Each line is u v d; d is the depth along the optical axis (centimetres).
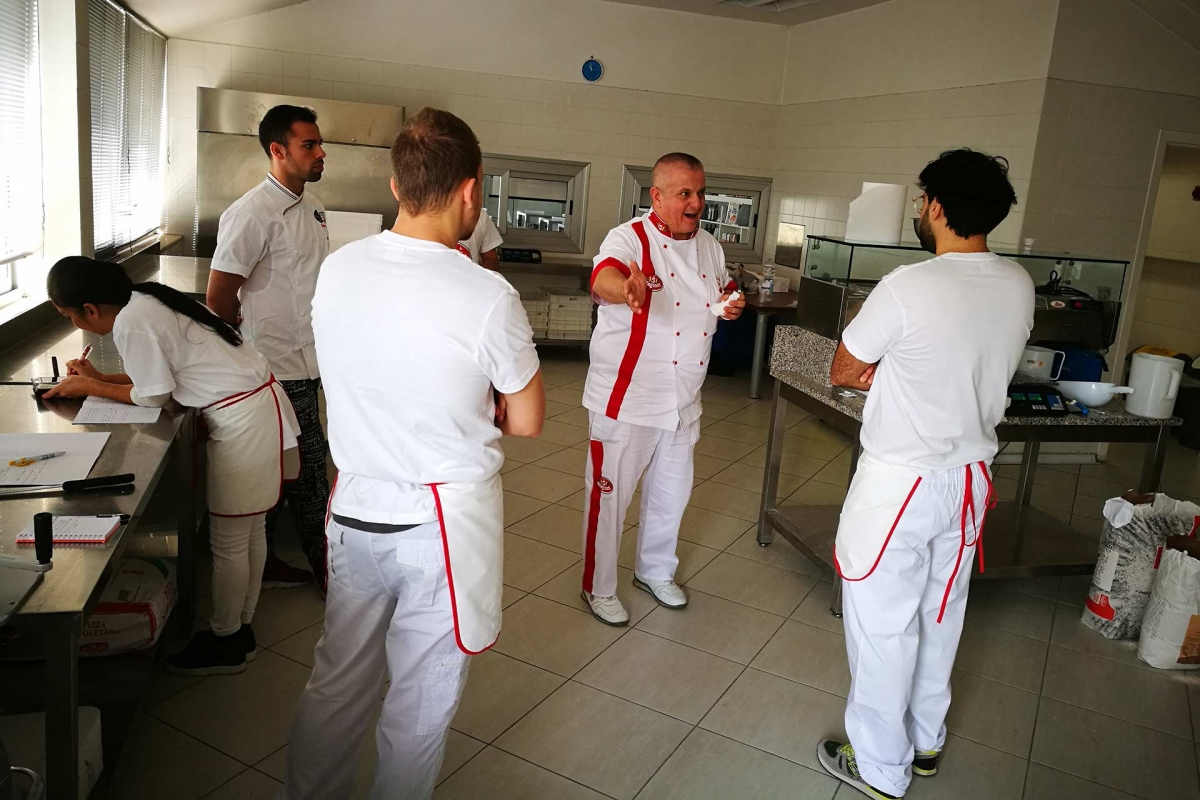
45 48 359
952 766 247
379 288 155
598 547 306
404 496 162
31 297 362
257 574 268
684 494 318
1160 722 275
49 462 201
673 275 290
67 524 168
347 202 610
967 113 536
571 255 741
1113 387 337
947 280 202
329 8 646
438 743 175
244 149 580
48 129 366
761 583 351
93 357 317
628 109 721
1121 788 242
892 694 222
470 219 162
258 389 253
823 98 686
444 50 675
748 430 566
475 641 168
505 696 262
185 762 222
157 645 265
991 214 202
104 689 215
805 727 259
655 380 294
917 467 209
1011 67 504
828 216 679
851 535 218
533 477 451
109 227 473
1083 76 485
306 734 181
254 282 292
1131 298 529
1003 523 382
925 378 204
